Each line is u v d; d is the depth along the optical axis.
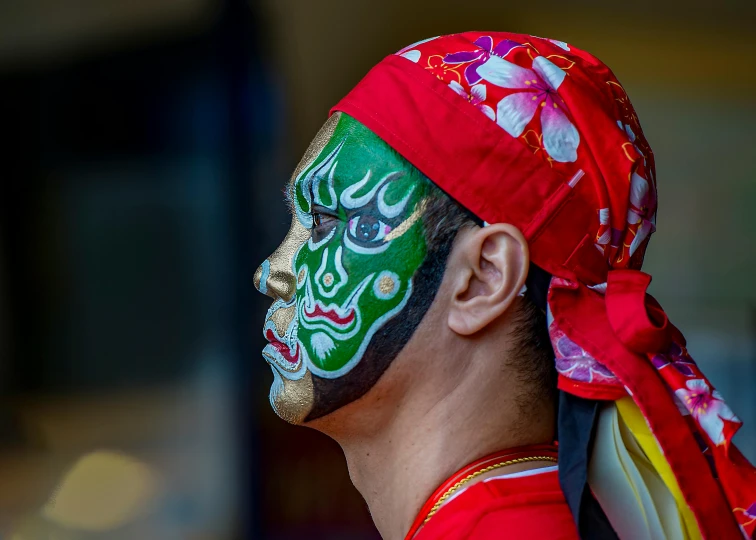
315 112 7.62
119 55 9.77
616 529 1.83
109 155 10.31
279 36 7.54
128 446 8.87
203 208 9.01
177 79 9.30
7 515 7.94
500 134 1.91
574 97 1.95
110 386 10.22
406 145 1.93
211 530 7.36
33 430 9.59
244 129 7.52
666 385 1.86
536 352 1.97
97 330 10.44
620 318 1.83
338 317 1.96
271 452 6.95
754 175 7.98
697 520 1.75
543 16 7.67
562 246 1.92
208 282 8.84
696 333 7.72
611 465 1.87
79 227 10.82
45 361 10.59
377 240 1.94
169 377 9.83
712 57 7.97
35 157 10.83
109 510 7.80
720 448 1.78
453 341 1.93
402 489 1.99
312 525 6.68
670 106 8.02
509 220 1.90
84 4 9.59
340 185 1.99
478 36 2.05
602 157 1.95
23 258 11.09
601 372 1.84
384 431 2.01
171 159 9.80
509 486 1.87
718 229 7.99
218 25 7.68
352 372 1.96
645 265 8.01
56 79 10.34
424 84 1.96
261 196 7.54
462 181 1.91
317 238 2.03
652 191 2.08
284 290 2.10
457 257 1.92
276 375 2.11
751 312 7.59
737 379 7.36
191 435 8.77
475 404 1.95
